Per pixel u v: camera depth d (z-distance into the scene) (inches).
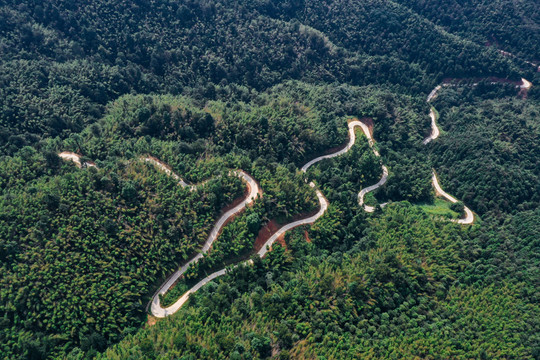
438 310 4330.7
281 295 3969.0
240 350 3385.8
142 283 4094.5
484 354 3843.5
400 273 4426.7
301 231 5108.3
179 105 6259.8
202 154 5526.6
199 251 4510.3
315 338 3722.9
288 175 5546.3
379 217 5634.8
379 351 3688.5
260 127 6136.8
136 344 3511.3
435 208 6294.3
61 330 3673.7
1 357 3368.6
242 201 5088.6
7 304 3612.2
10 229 3996.1
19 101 5959.6
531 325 4207.7
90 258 4050.2
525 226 5610.2
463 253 5157.5
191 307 3946.9
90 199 4441.4
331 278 4156.0
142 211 4488.2
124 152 5310.0
